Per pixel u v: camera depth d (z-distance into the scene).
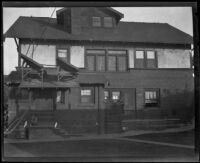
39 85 24.72
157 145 17.06
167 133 22.97
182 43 28.72
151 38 28.39
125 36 28.17
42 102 25.20
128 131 25.58
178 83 28.48
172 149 15.48
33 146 17.42
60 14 28.34
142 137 21.14
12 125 23.98
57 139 21.06
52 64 26.72
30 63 26.03
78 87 25.89
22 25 27.16
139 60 28.33
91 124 25.48
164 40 28.39
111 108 26.08
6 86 26.55
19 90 24.91
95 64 27.48
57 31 27.38
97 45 27.62
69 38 26.89
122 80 27.66
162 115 27.75
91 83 25.98
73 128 25.05
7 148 16.61
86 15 28.08
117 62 27.88
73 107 25.66
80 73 26.91
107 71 27.52
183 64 28.94
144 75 28.08
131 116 27.41
